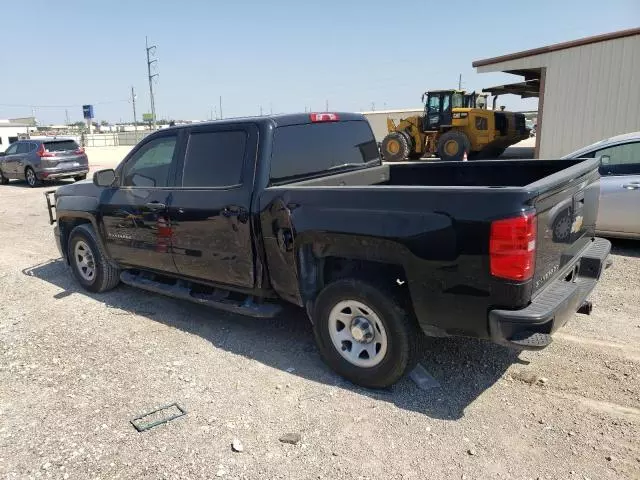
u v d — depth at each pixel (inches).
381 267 141.0
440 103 866.8
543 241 121.0
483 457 113.3
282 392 143.1
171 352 170.4
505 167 187.6
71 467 115.0
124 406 138.6
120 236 207.8
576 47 567.8
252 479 109.4
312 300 154.6
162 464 115.0
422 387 142.2
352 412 132.3
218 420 130.8
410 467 111.1
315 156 177.0
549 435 120.0
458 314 123.5
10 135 2233.0
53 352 173.2
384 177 209.5
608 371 146.6
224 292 184.9
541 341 116.6
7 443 124.4
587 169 147.1
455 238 119.3
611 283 219.9
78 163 750.5
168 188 184.5
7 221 444.5
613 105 558.6
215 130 171.8
